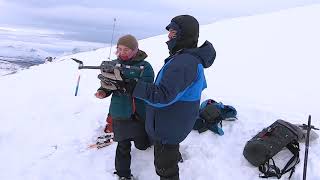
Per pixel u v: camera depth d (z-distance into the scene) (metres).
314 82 10.41
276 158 5.19
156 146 4.28
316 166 5.01
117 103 4.84
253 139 5.23
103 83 3.96
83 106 7.49
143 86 3.73
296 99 8.69
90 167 5.41
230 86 9.98
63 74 13.02
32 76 13.00
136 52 4.70
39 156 5.81
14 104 8.38
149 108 4.17
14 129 6.68
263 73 11.70
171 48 4.00
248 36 20.12
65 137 6.26
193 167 5.16
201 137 5.69
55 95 8.80
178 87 3.70
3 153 6.00
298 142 5.27
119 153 5.00
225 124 5.99
